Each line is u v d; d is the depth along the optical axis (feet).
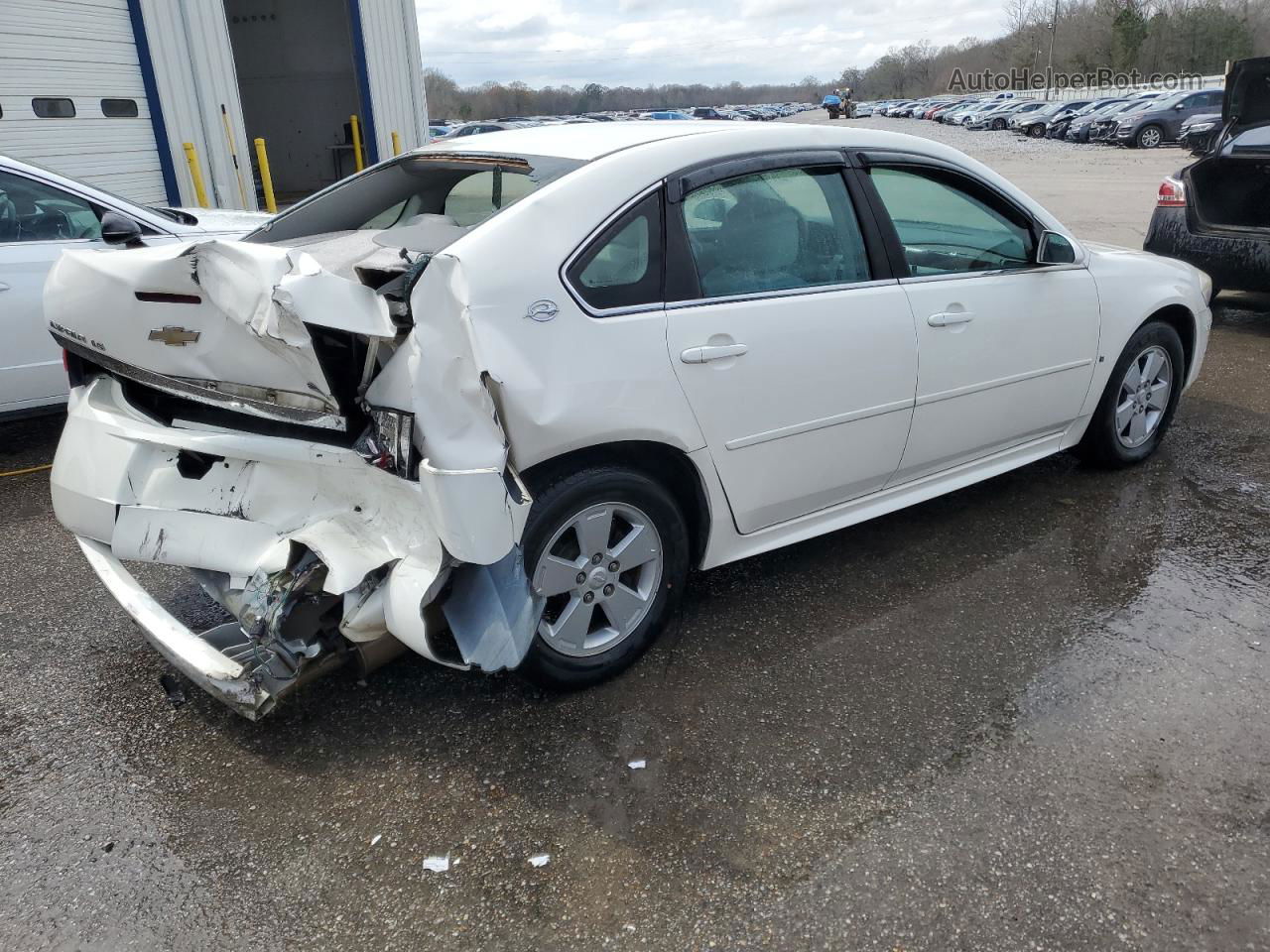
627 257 8.86
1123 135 96.22
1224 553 12.24
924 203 11.48
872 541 12.73
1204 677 9.57
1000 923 6.73
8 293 15.81
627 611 9.53
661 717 9.07
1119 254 14.37
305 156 43.96
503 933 6.74
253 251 7.10
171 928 6.81
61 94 29.12
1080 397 13.52
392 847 7.54
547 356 8.10
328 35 41.86
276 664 8.12
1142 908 6.84
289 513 8.48
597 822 7.75
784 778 8.21
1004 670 9.76
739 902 6.95
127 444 9.00
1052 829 7.58
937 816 7.74
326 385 7.57
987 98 202.80
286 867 7.36
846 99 220.02
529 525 8.43
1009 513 13.53
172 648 8.30
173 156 33.14
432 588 7.73
